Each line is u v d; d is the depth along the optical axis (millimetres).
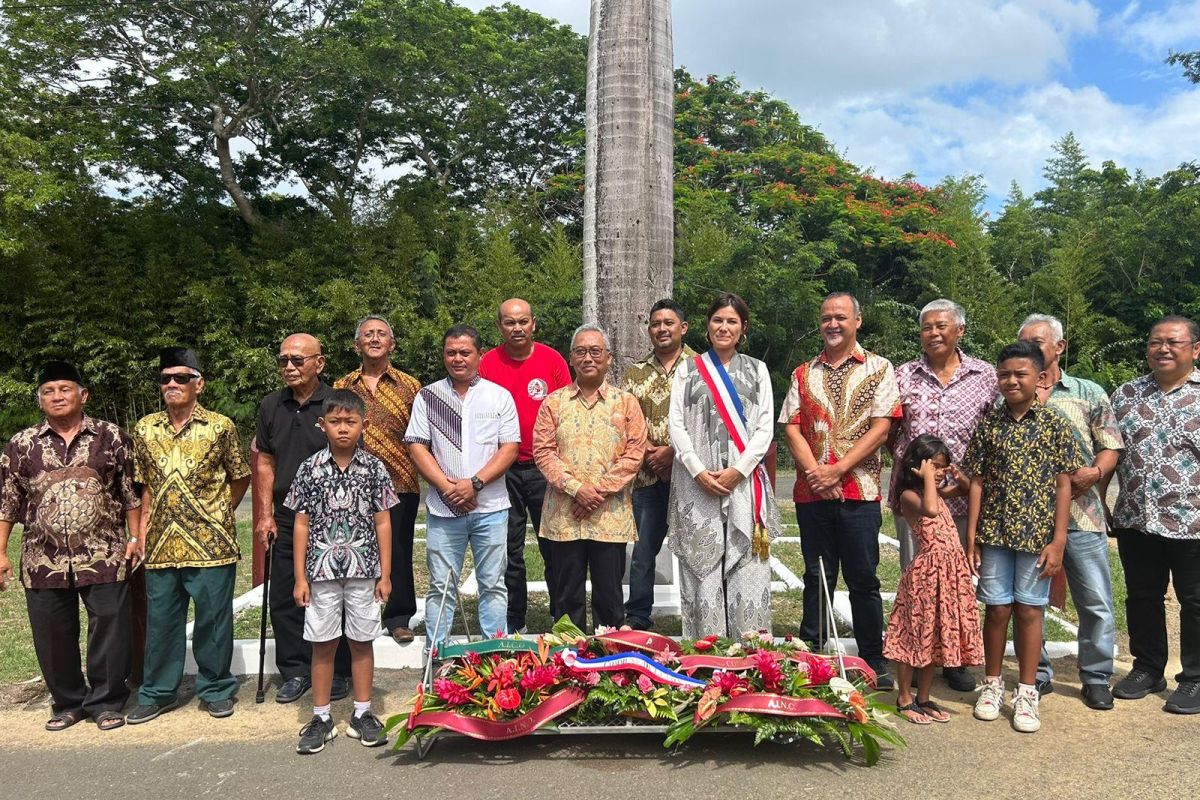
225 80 15578
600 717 3611
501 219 19312
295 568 3818
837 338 4387
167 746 3770
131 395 15180
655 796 3201
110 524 4074
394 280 16797
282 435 4410
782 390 16750
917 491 4004
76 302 14922
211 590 4102
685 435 4320
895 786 3271
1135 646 4320
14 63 14336
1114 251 20922
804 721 3473
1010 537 3904
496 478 4395
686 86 23828
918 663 3846
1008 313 19625
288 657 4406
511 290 17078
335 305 15703
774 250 17281
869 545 4309
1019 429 3965
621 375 5758
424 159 21812
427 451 4434
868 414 4328
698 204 18891
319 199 19188
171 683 4156
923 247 20094
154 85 15898
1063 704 4152
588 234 5887
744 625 4246
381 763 3547
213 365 15664
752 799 3174
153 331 15391
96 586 4008
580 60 22688
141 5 14930
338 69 15812
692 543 4301
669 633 5227
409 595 5070
